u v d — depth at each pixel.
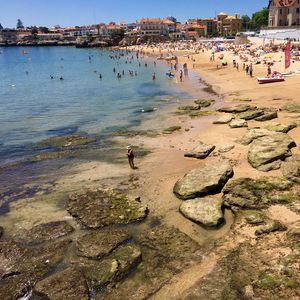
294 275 12.37
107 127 36.59
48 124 39.22
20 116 43.59
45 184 23.53
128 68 102.62
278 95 43.75
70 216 19.17
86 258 15.62
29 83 77.00
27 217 19.44
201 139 30.09
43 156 28.69
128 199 19.97
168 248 15.98
